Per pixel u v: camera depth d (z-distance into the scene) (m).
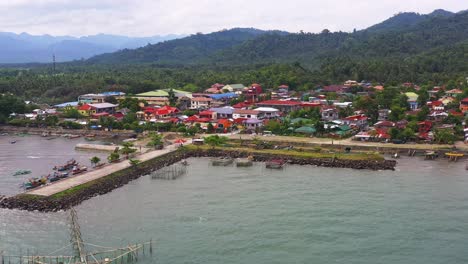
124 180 119.88
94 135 193.12
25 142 179.62
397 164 135.12
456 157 139.38
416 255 76.69
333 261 74.69
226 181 119.56
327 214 94.25
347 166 133.25
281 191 110.00
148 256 76.25
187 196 107.06
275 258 75.75
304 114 196.25
